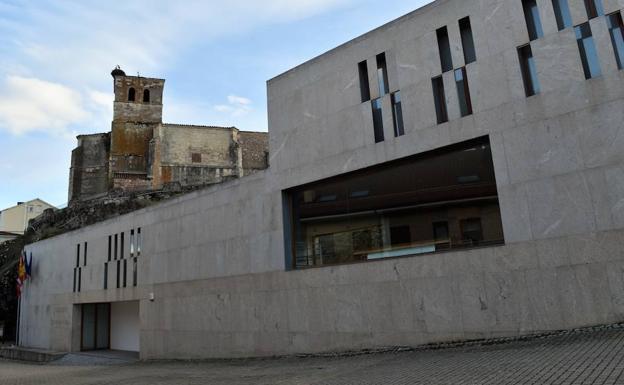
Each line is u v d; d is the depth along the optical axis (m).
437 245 13.35
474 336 12.02
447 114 13.47
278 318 16.70
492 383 7.18
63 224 50.38
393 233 14.34
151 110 60.88
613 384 6.12
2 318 42.12
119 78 60.47
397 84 14.63
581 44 11.41
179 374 14.54
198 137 57.34
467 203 12.95
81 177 58.84
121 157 56.47
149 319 22.56
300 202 17.11
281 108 17.84
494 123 12.45
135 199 49.41
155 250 22.94
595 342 9.04
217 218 19.78
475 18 13.16
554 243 11.12
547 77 11.75
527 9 12.45
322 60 16.78
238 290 18.31
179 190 50.94
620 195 10.41
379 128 15.04
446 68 13.84
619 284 10.18
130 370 17.84
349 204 15.63
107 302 28.28
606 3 11.12
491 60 12.73
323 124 16.41
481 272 12.11
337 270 15.15
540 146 11.64
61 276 30.98
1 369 23.02
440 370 8.95
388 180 14.76
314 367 12.37
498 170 12.23
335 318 14.98
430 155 13.92
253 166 59.25
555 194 11.27
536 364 8.05
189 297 20.52
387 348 13.61
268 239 17.50
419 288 13.18
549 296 11.04
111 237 26.62
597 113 10.94
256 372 12.86
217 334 18.91
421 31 14.31
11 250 50.78
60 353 28.39
